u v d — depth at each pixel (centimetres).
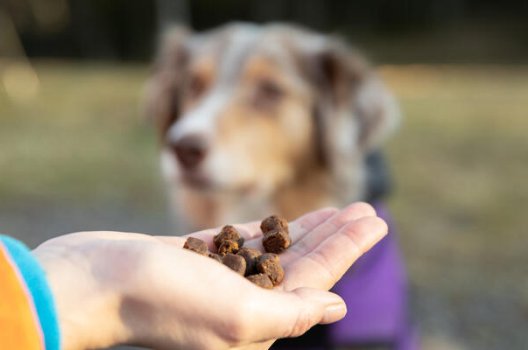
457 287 86
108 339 33
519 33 520
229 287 33
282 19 625
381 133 64
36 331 30
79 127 202
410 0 616
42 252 34
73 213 122
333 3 635
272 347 57
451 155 158
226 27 66
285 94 60
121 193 135
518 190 128
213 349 33
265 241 39
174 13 506
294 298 33
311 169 62
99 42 606
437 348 73
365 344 56
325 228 40
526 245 100
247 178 58
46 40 581
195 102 62
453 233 106
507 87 304
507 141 174
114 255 34
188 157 56
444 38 541
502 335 76
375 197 64
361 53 66
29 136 189
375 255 57
